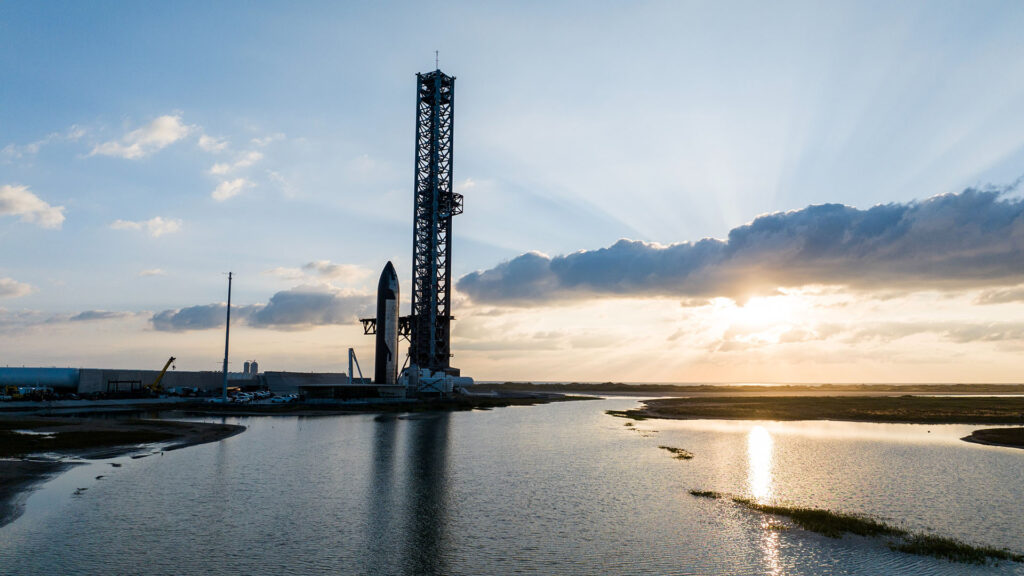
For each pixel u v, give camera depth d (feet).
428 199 572.92
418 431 276.82
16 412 349.82
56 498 124.77
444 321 570.46
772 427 310.45
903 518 113.29
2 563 84.79
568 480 150.82
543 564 86.69
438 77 572.51
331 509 118.73
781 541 97.35
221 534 100.53
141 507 118.52
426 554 90.94
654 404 584.40
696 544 95.91
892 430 294.05
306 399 467.11
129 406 415.03
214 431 254.68
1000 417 369.30
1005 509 120.67
